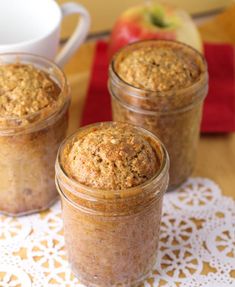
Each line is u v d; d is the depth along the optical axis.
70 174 0.47
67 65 0.73
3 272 0.52
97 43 0.75
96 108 0.66
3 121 0.51
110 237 0.47
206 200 0.58
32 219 0.56
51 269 0.52
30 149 0.53
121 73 0.56
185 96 0.54
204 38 0.78
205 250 0.54
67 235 0.50
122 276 0.50
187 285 0.51
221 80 0.70
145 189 0.45
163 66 0.55
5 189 0.55
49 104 0.53
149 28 0.67
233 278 0.51
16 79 0.54
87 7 0.78
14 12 0.64
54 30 0.60
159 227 0.51
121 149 0.47
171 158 0.57
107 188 0.46
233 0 0.86
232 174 0.61
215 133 0.64
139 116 0.55
